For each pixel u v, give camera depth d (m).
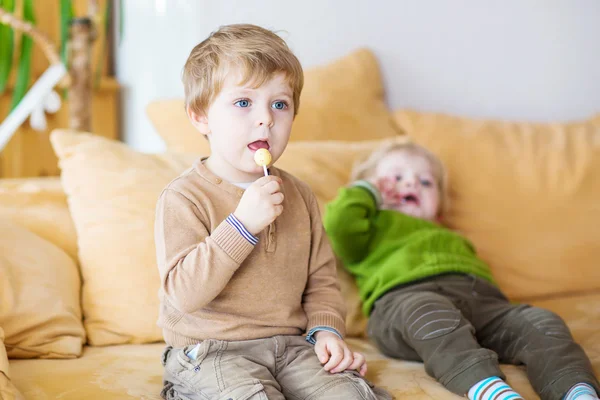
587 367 1.16
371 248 1.59
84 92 2.12
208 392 1.02
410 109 2.12
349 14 2.23
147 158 1.58
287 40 2.16
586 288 1.82
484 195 1.88
